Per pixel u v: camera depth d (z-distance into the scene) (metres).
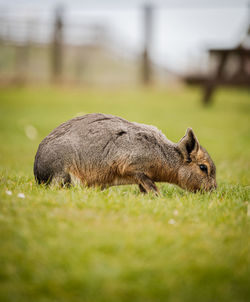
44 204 13.87
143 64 93.50
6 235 11.04
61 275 9.52
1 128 48.81
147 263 10.24
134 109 65.25
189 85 70.62
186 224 12.94
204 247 11.06
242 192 18.19
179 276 9.70
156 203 14.94
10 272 9.45
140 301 8.81
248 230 12.40
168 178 19.55
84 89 88.00
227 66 68.19
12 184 17.20
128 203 14.55
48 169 18.19
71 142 18.17
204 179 19.31
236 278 9.61
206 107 69.81
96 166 18.25
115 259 10.33
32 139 45.06
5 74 92.31
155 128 19.75
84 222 12.34
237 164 30.16
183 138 19.20
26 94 79.25
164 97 81.38
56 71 94.00
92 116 18.91
